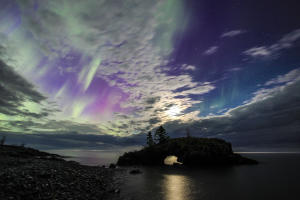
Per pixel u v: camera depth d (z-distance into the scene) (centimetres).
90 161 8812
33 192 1388
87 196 1630
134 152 7675
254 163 6450
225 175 3675
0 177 1538
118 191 2017
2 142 8281
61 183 1817
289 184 2659
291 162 7562
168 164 6419
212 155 6112
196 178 3266
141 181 2911
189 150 6394
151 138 8931
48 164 3097
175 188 2350
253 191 2209
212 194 2045
